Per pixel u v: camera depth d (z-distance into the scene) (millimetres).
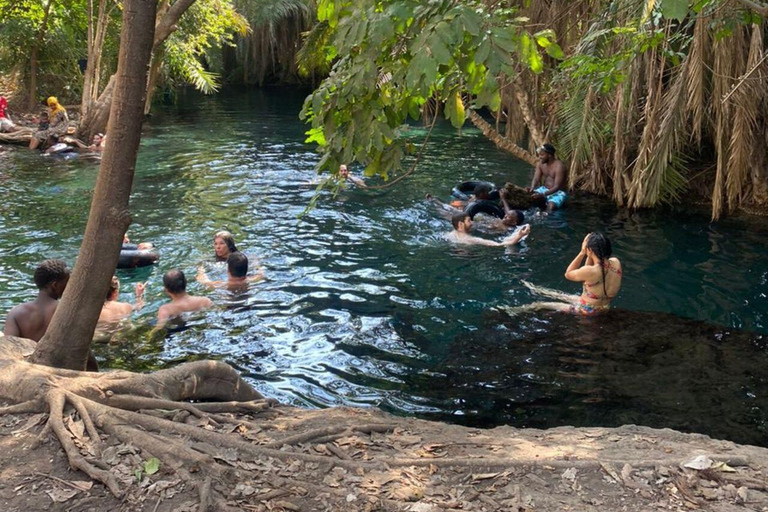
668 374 5781
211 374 4094
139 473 3035
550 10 12742
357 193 12625
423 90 3035
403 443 3594
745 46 10344
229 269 8008
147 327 6746
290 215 11078
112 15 24156
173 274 7156
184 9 3893
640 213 11484
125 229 4012
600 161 12883
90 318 4023
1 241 9383
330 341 6480
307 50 15312
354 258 8992
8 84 23672
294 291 7789
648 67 11430
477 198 11461
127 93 3791
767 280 8211
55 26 24109
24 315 5246
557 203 11820
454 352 6246
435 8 3262
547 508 2967
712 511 2967
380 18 3281
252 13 35656
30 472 3045
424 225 10586
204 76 23672
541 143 13109
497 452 3508
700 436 3848
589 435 3867
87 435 3277
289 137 19922
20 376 3646
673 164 11391
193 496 2930
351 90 3492
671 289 7949
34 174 13945
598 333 6645
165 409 3656
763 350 6258
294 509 2902
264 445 3395
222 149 17672
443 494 3068
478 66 3258
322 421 3850
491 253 9266
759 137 11391
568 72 11688
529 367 5941
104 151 3889
